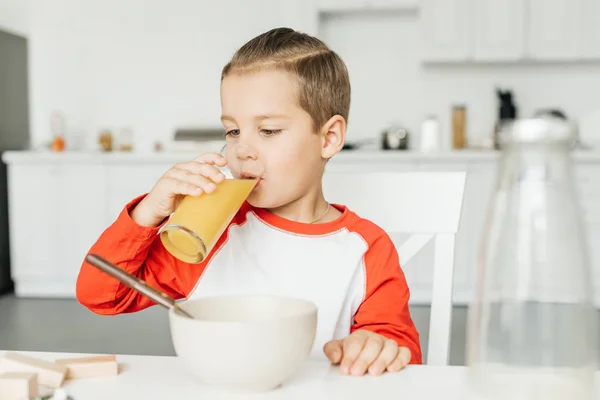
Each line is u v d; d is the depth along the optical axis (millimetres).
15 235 3695
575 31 3746
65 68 4219
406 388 506
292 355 476
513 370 427
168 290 901
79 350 2553
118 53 4203
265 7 4090
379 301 888
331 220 966
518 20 3777
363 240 916
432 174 1025
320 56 875
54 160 3639
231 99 836
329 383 520
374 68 4082
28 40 4215
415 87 4059
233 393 488
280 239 911
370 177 1046
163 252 879
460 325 2943
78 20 4199
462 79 4027
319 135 880
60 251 3678
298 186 856
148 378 522
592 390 424
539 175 415
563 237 413
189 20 4160
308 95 840
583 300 418
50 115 4246
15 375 464
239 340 455
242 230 928
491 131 4020
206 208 634
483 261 443
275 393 492
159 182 695
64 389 492
